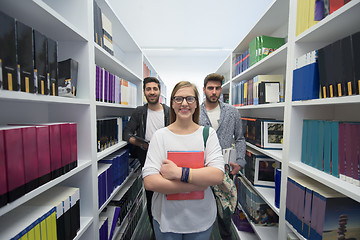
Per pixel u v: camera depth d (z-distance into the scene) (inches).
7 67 19.2
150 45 174.7
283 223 41.1
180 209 30.9
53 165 26.7
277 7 50.3
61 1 36.7
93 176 38.4
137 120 65.9
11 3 22.9
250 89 64.4
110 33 50.8
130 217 64.6
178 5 109.7
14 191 20.1
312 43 37.5
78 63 37.0
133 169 69.8
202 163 30.4
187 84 32.2
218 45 173.9
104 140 48.4
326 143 31.4
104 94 47.5
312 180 36.7
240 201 69.4
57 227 27.2
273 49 59.6
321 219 29.2
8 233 20.2
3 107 28.3
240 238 63.1
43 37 24.8
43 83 24.8
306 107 38.3
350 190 24.0
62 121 37.9
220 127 55.4
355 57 24.3
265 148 52.6
